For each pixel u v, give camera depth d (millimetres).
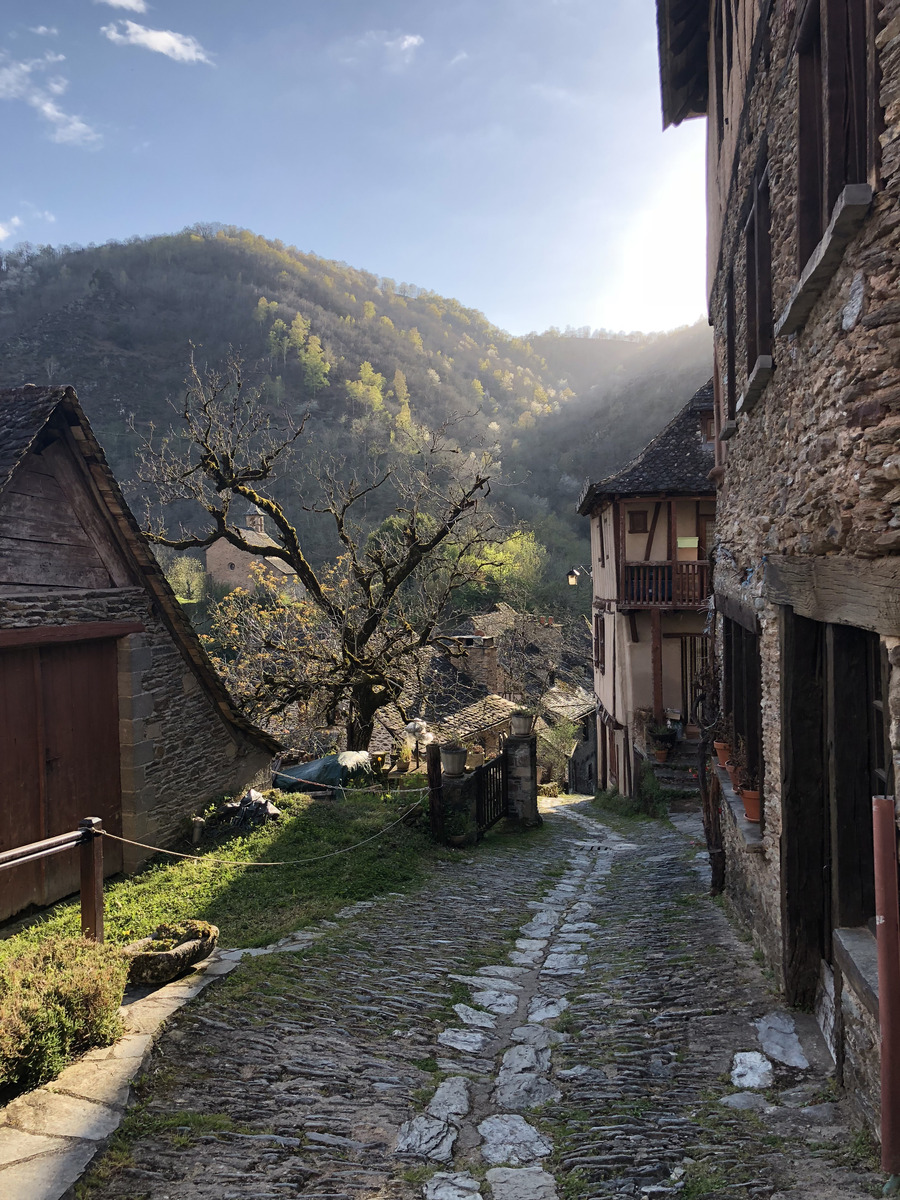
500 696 27438
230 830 10680
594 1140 3457
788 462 4527
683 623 17266
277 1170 3088
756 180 5668
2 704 8109
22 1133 3141
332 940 6441
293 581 33781
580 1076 4242
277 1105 3650
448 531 14992
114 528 9820
